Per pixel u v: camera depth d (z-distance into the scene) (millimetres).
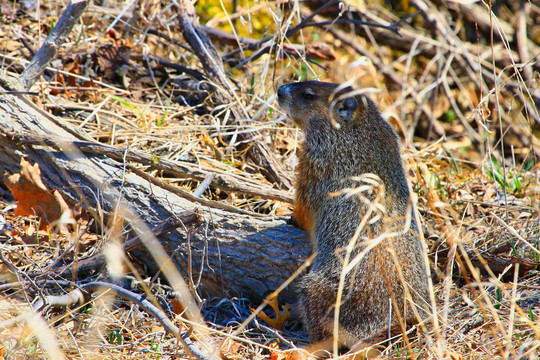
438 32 17328
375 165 7992
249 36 17547
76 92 10953
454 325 6996
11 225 8203
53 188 8328
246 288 8039
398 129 15266
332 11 17734
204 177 8859
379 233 7199
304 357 6496
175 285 7035
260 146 10430
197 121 11188
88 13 12672
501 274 7727
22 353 5934
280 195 8805
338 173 8086
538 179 10438
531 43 18656
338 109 8242
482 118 9133
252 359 6613
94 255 7602
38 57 9602
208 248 8000
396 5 19609
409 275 7066
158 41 13188
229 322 7410
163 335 6875
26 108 8773
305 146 8562
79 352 6102
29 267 7566
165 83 12039
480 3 18531
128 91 11461
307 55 13492
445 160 13250
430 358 6238
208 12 17578
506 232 8727
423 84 18016
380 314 6871
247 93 12086
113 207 8102
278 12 11852
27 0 12797
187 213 7859
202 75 12320
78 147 8438
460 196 10305
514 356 5535
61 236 8117
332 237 7512
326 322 7020
